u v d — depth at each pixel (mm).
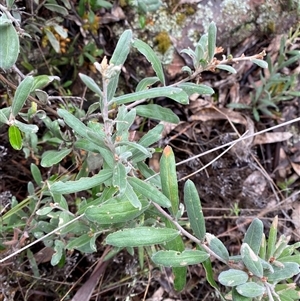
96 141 179
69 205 309
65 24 332
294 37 324
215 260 319
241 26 348
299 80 359
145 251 301
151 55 225
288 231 332
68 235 274
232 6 344
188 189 193
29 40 310
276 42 353
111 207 192
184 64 342
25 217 272
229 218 337
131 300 303
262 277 178
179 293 318
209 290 320
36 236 258
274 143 358
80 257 320
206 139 352
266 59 354
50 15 318
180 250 208
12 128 204
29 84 189
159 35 338
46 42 327
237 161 346
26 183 330
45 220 292
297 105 357
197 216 195
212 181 339
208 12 342
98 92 168
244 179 346
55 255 245
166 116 230
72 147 255
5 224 282
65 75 345
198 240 197
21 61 321
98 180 193
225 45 350
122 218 193
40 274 304
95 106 249
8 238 283
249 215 335
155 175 226
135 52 337
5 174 325
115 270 319
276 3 345
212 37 213
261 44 359
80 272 319
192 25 341
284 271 182
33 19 289
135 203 181
